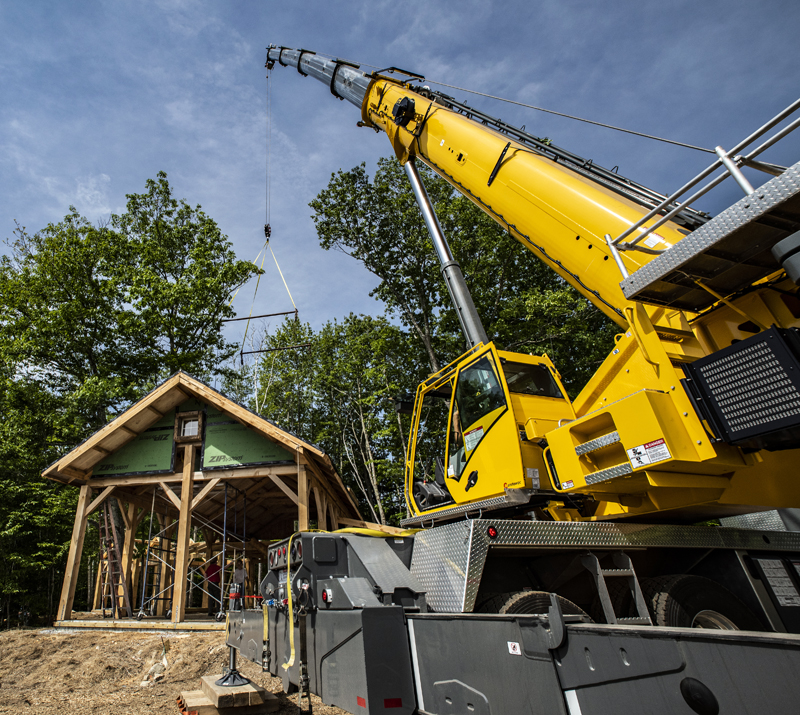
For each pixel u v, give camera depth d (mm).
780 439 2756
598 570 3740
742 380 2771
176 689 7863
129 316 22781
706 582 4086
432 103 6801
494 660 2422
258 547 19016
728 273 3008
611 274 4055
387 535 3906
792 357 2529
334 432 29250
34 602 18031
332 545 3711
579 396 4473
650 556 4500
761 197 2424
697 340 3441
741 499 3531
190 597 21031
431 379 5902
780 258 2529
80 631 11109
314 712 5820
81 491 13828
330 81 9789
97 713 6664
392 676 2768
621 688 1953
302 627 3578
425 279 24438
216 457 13391
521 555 4039
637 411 3156
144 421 13992
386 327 23250
